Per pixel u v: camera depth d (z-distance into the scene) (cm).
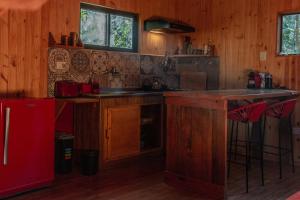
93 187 395
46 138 386
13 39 412
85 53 507
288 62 524
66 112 485
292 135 507
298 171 475
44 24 445
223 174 366
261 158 425
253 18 558
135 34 586
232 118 405
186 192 385
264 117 489
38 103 376
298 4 514
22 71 424
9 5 405
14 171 359
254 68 560
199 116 387
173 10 641
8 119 349
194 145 392
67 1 482
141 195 372
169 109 417
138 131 513
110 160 477
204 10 614
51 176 395
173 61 643
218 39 599
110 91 541
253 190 393
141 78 589
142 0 584
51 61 465
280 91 456
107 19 544
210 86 606
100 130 461
